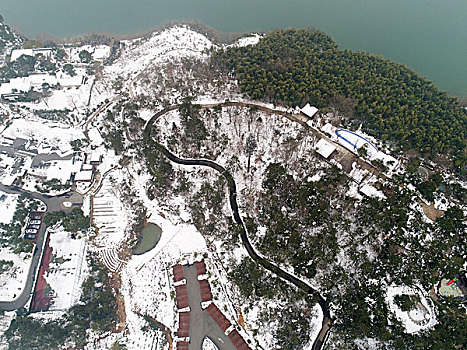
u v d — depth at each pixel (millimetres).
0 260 90875
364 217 89875
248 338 78750
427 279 79250
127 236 99625
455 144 109125
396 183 98688
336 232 87875
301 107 123000
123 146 121375
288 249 86812
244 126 118000
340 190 96938
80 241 98750
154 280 90188
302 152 108562
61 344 78750
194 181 106938
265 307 81688
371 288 79312
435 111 120062
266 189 100625
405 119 114938
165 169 107188
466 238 86875
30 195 109438
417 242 84438
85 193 110562
